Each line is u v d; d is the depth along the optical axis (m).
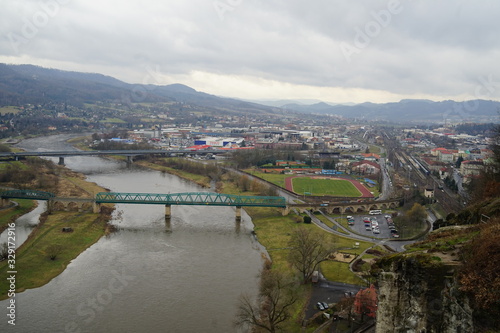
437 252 63.53
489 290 51.28
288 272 150.62
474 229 72.88
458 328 53.56
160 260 169.88
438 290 57.44
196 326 117.75
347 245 185.12
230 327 117.00
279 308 119.69
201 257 173.88
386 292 61.28
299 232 169.75
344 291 135.38
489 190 135.88
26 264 160.00
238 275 154.00
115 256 174.62
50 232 197.25
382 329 61.09
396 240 194.50
